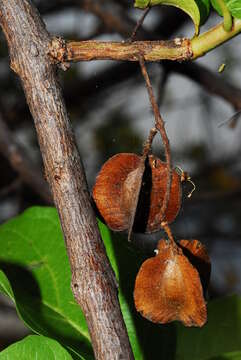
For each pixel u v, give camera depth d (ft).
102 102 3.55
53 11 3.18
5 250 1.73
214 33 1.44
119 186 1.46
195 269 1.40
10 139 2.60
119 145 3.52
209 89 2.35
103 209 1.46
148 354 1.63
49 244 1.73
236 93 2.37
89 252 1.36
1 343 3.01
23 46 1.44
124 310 1.64
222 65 1.49
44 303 1.68
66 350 1.46
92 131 3.54
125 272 1.66
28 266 1.71
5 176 3.03
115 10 2.57
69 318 1.65
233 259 3.59
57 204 1.39
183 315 1.41
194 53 1.44
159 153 1.94
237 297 1.74
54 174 1.39
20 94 3.27
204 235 3.50
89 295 1.35
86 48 1.43
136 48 1.43
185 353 1.69
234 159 3.61
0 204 3.07
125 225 1.46
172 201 1.44
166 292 1.41
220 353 1.69
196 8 1.44
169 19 3.06
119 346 1.33
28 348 1.45
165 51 1.44
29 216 1.74
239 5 1.45
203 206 3.46
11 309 2.97
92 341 1.34
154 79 3.08
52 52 1.43
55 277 1.70
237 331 1.72
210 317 1.72
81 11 3.11
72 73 3.38
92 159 3.53
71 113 3.52
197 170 3.56
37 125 1.42
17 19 1.45
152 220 1.45
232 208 3.43
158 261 1.41
